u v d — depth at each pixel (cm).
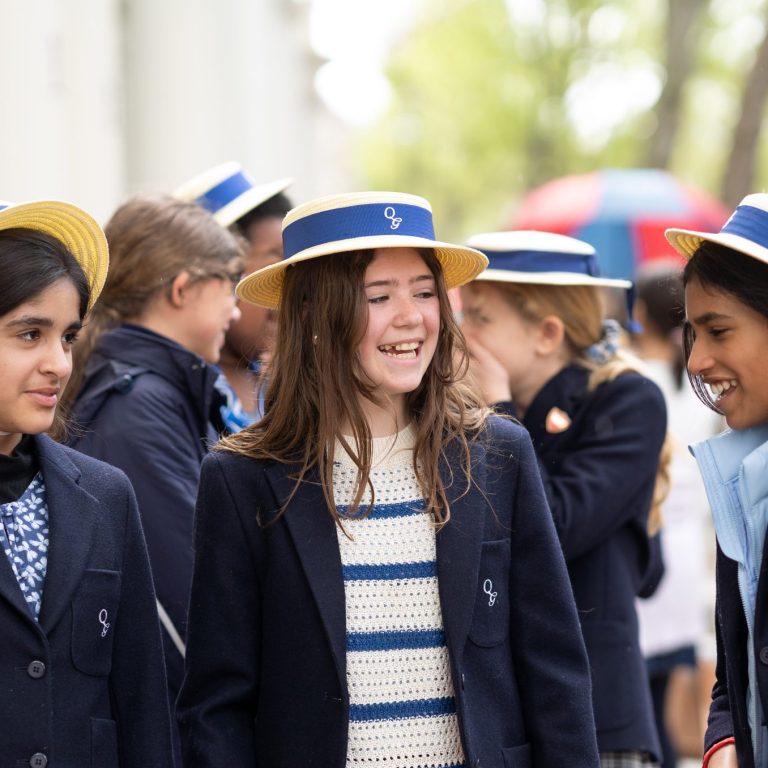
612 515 861
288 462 647
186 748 634
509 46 5975
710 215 2512
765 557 608
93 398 809
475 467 654
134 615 626
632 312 1011
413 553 641
